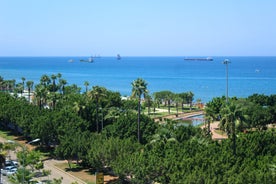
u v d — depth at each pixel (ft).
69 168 330.95
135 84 359.05
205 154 253.44
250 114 440.45
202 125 511.40
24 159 253.03
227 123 273.75
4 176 296.71
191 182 214.48
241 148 280.92
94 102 430.61
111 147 280.92
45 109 440.04
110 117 419.74
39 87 503.61
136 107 549.95
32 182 254.27
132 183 258.16
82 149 317.01
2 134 457.27
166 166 240.53
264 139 299.17
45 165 341.00
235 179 211.82
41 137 372.38
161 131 298.76
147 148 286.66
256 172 220.43
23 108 443.32
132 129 355.56
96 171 314.35
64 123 368.48
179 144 273.13
